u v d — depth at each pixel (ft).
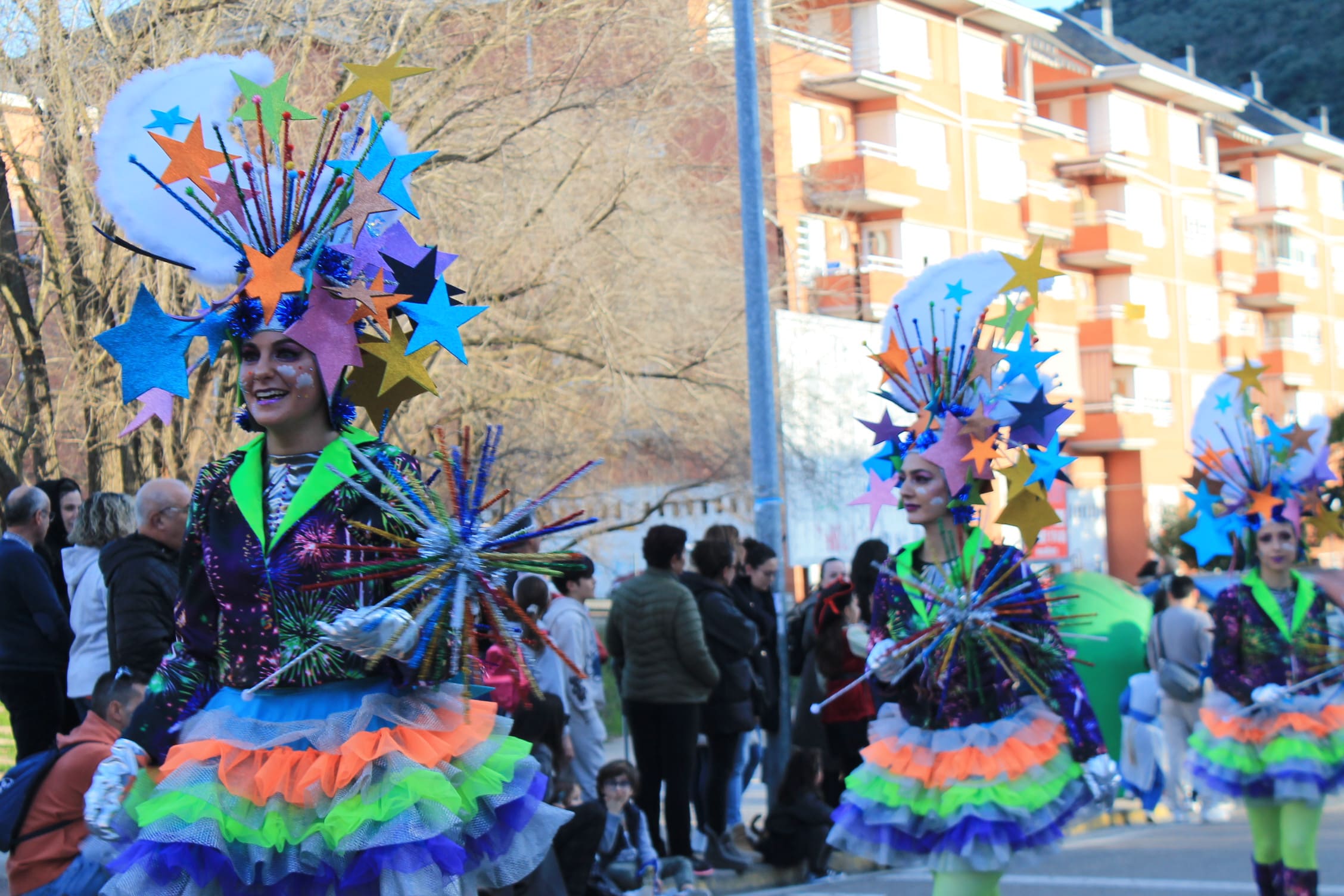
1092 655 36.70
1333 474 23.84
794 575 81.92
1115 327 130.41
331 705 11.58
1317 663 22.08
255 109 12.56
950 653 16.44
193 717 11.84
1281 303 160.66
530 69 47.91
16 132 40.45
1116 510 133.49
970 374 18.04
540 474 51.06
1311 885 21.27
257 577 11.70
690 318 53.31
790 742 31.48
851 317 92.84
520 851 11.98
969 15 113.70
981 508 17.69
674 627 26.03
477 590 11.69
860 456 63.31
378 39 45.03
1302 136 164.25
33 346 40.24
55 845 18.39
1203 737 22.84
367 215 12.07
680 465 57.62
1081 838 33.22
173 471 40.34
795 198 96.43
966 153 112.27
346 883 11.13
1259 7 241.55
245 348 12.06
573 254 47.50
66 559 23.38
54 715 23.26
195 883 11.14
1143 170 134.82
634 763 33.73
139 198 12.35
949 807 16.14
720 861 27.66
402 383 12.69
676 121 51.47
